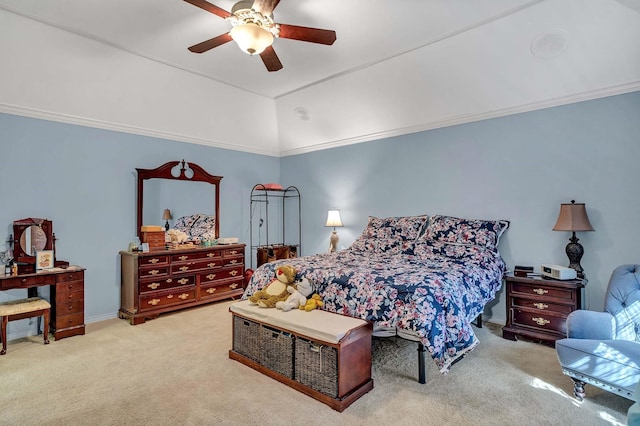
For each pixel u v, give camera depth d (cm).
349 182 501
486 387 224
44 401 209
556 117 328
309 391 214
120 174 399
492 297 305
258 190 559
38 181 341
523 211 348
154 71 362
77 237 366
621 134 296
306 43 314
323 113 466
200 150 480
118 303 394
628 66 281
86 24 281
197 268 416
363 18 274
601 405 201
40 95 328
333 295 258
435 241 367
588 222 298
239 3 232
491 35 292
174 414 195
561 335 284
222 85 414
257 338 252
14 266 300
